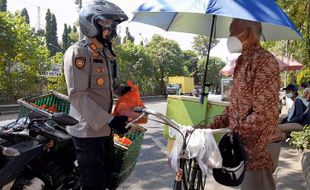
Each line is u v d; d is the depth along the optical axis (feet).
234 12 8.41
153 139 28.12
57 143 9.34
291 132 25.12
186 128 7.97
